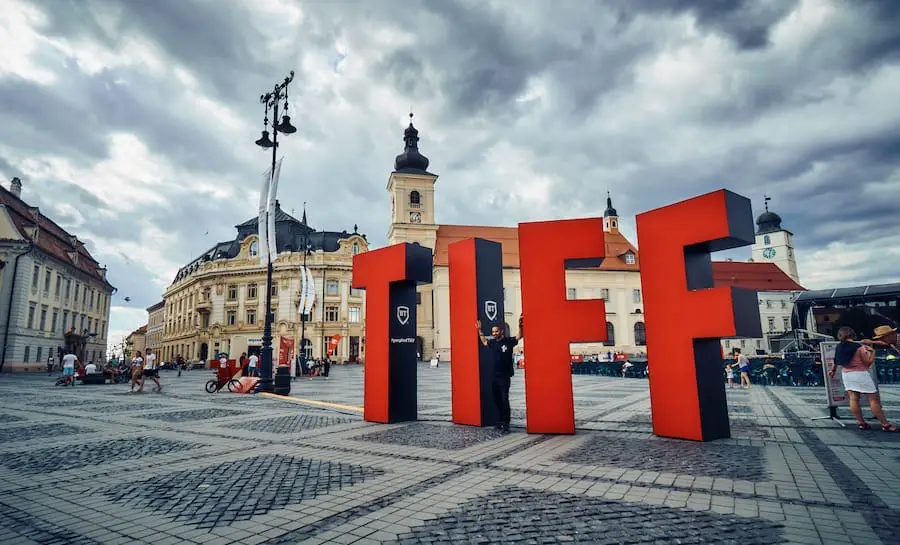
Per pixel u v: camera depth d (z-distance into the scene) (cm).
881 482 486
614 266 6400
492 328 920
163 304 9338
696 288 768
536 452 656
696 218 737
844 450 637
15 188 4938
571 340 807
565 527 378
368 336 1015
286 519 406
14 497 473
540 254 848
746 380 1788
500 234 6444
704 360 741
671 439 735
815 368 1831
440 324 5609
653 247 797
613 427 856
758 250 8538
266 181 1847
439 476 536
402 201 6059
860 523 378
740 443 695
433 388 2033
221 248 7200
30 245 4331
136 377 1852
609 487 483
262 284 6359
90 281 5794
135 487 504
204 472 563
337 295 6231
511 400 1450
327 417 1053
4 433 853
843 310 4956
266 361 1803
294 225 6750
